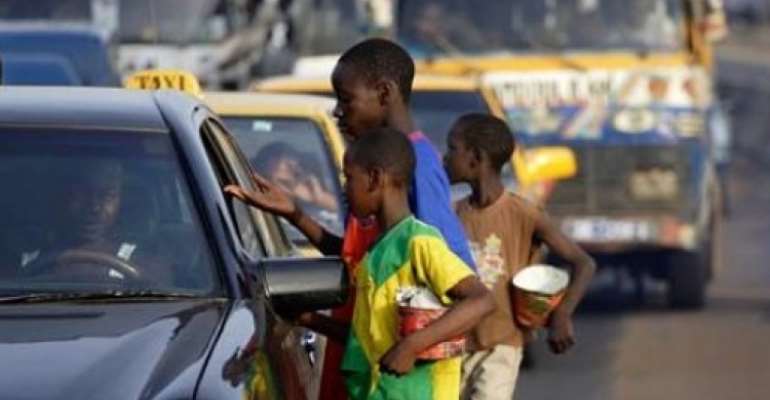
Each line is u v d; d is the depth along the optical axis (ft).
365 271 45.34
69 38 127.44
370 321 45.16
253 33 168.25
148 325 40.93
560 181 124.67
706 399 87.92
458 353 45.60
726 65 470.80
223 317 41.78
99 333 40.24
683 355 102.32
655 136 124.57
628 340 108.47
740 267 150.71
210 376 38.27
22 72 116.47
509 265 56.29
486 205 56.65
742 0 606.55
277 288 43.93
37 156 46.09
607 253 126.00
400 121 48.19
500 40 124.98
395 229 45.37
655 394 89.56
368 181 45.52
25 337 39.91
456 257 45.03
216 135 49.78
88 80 127.34
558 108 124.47
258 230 50.16
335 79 48.34
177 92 50.01
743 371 96.37
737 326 114.83
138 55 162.91
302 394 44.57
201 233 44.86
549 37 124.98
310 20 160.76
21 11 164.25
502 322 55.06
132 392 37.37
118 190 45.57
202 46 165.07
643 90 124.57
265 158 72.08
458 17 125.18
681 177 124.47
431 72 124.47
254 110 73.26
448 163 56.75
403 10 125.59
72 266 44.29
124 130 46.75
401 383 45.29
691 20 125.08
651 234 124.06
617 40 125.18
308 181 71.72
